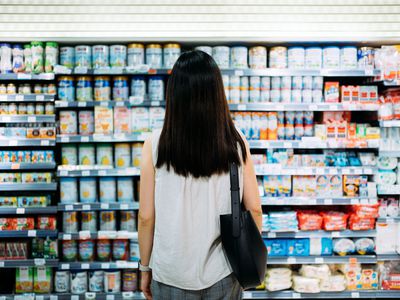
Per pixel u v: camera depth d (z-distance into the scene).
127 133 3.61
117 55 3.57
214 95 1.48
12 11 3.48
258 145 3.60
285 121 3.75
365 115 4.06
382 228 3.69
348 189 3.70
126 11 3.51
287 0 3.55
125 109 3.64
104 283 3.67
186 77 1.47
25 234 3.55
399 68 3.58
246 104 3.57
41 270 3.64
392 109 3.71
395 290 3.65
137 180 3.82
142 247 1.65
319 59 3.65
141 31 3.53
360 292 3.62
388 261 3.75
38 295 3.57
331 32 3.57
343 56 3.66
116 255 3.68
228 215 1.50
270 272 3.62
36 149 3.97
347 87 3.69
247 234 1.50
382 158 3.78
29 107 3.62
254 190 1.60
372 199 3.63
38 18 3.49
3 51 3.56
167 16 3.54
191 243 1.50
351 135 3.75
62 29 3.51
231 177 1.51
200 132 1.46
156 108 3.65
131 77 3.78
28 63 3.58
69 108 3.83
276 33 3.56
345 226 3.67
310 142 3.61
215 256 1.53
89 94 3.62
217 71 1.52
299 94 3.68
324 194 3.70
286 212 3.68
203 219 1.51
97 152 3.68
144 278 1.73
